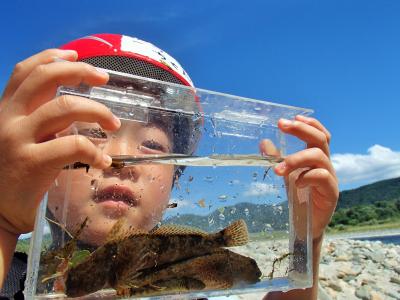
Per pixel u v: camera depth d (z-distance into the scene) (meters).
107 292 0.19
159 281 0.20
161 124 0.22
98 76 0.20
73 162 0.19
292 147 0.26
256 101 0.25
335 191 0.27
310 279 0.24
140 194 0.20
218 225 0.22
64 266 0.18
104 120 0.19
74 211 0.19
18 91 0.21
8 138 0.20
